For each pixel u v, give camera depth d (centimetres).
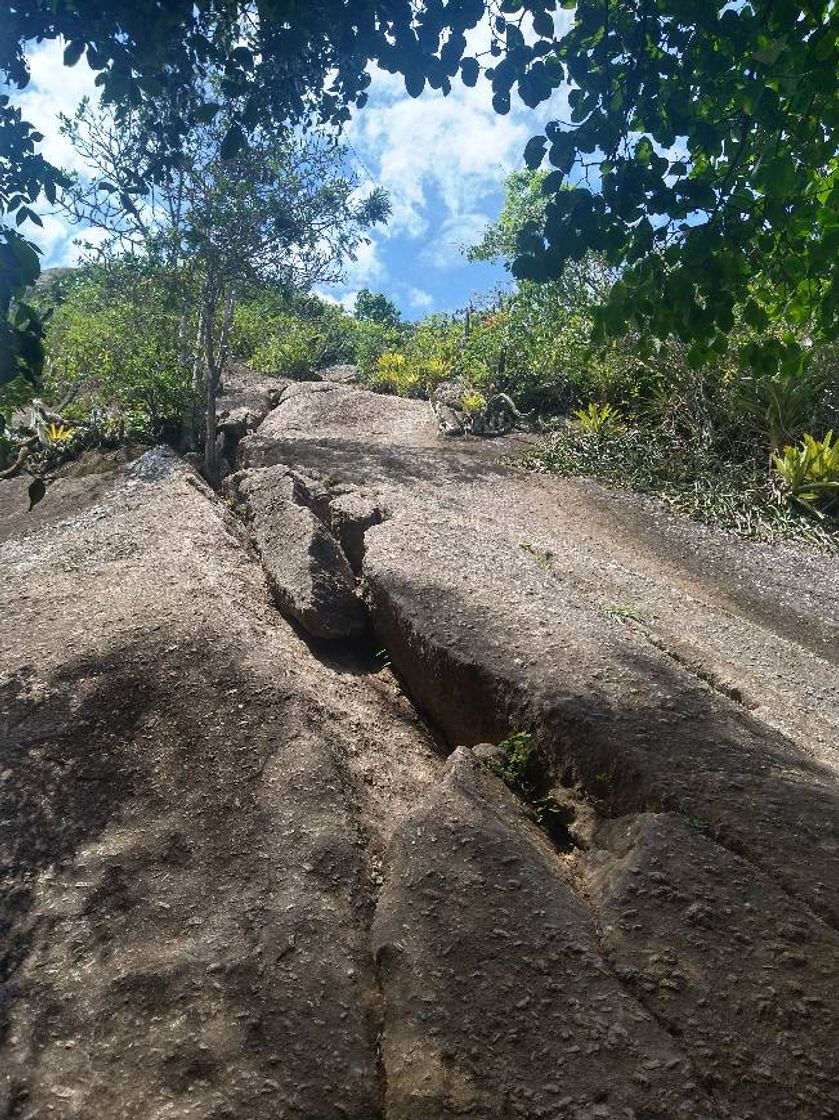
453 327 1361
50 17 273
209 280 794
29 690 371
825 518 715
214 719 343
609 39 269
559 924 232
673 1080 191
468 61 287
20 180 294
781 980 210
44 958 244
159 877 270
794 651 494
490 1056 202
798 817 262
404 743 383
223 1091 200
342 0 281
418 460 816
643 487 770
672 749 299
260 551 548
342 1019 218
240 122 311
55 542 586
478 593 438
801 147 260
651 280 284
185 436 886
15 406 427
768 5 246
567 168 276
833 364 774
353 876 264
